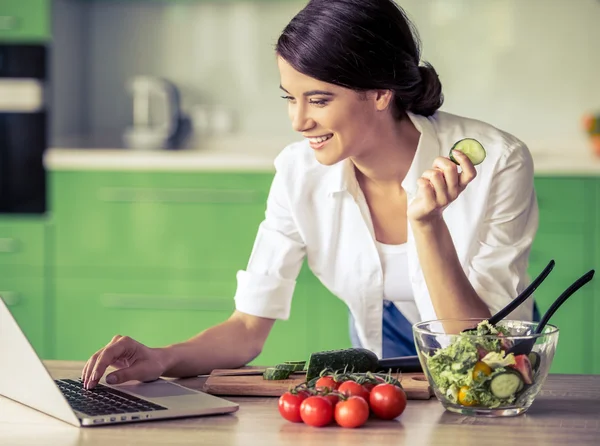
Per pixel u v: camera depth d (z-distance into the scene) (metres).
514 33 4.09
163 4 4.28
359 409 1.24
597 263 3.51
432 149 1.82
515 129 4.12
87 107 4.34
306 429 1.25
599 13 4.04
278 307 1.86
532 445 1.16
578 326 3.52
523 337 1.27
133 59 4.31
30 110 3.79
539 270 3.54
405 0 4.14
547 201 3.51
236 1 4.24
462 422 1.27
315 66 1.54
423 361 1.33
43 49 3.80
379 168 1.83
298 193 1.91
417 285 1.86
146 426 1.26
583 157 3.83
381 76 1.60
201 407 1.32
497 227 1.81
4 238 3.78
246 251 3.68
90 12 4.31
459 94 4.15
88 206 3.74
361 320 2.03
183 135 4.27
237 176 3.66
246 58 4.26
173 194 3.70
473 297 1.59
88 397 1.39
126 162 3.70
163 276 3.72
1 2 3.79
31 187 3.80
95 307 3.77
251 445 1.17
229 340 1.77
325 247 1.94
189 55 4.29
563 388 1.49
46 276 3.78
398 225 1.91
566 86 4.08
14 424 1.28
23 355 1.27
